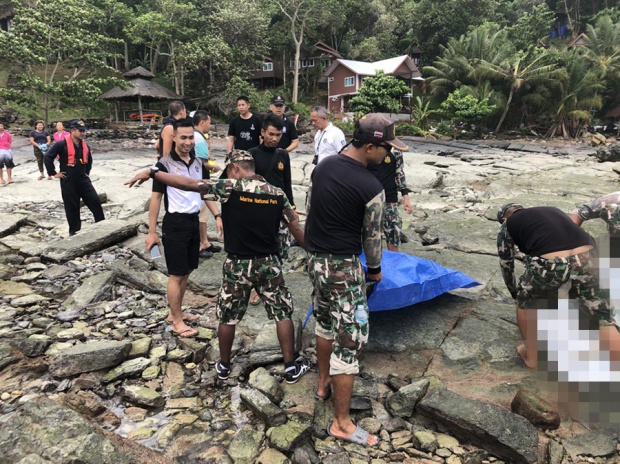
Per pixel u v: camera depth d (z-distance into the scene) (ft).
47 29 80.69
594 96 95.91
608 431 8.44
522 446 7.61
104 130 80.23
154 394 9.31
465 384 10.02
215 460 7.70
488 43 108.99
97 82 83.76
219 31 112.68
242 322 12.55
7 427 7.32
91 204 20.30
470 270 16.65
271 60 139.23
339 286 8.00
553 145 82.53
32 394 9.18
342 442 8.24
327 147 16.57
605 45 110.73
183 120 11.30
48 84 77.20
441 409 8.43
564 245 9.40
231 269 9.41
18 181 33.65
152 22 112.47
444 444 8.18
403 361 10.86
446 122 100.99
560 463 7.68
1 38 74.08
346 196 7.72
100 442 7.15
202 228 17.61
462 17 142.92
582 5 172.55
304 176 38.27
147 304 13.84
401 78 118.73
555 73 94.99
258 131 16.87
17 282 15.15
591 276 9.30
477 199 29.91
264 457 7.71
